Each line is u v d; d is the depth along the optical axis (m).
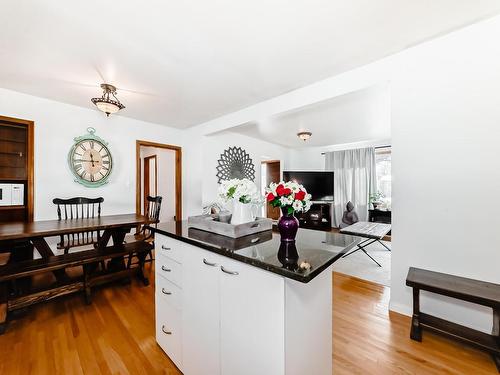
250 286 0.99
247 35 1.73
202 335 1.23
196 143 4.27
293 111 2.81
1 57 1.98
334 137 5.18
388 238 4.86
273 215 6.25
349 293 2.38
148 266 3.20
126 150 3.69
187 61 2.08
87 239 3.04
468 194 1.65
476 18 1.55
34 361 1.45
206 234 1.43
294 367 0.95
